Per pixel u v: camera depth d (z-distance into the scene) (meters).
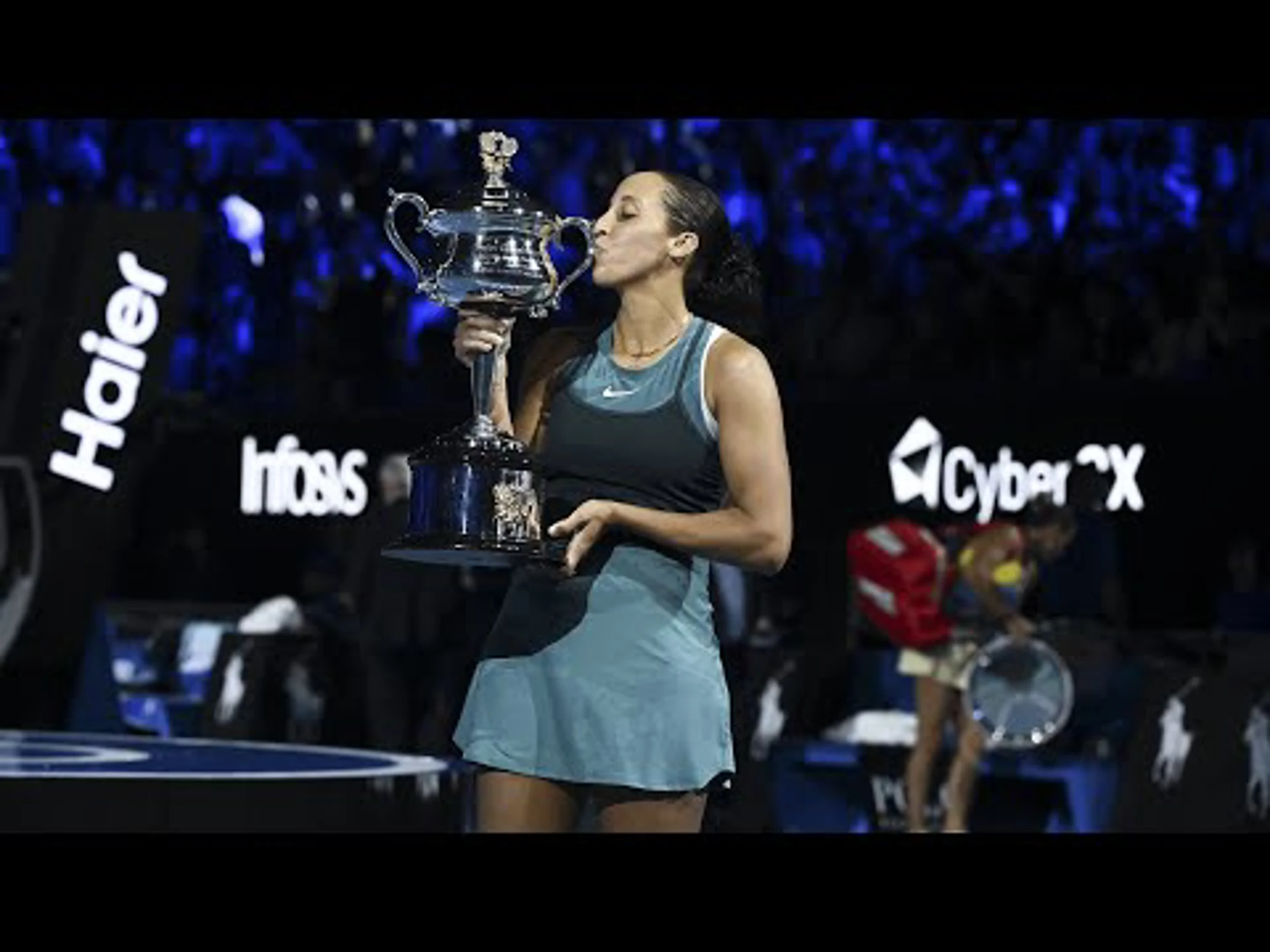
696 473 13.53
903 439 38.72
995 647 32.78
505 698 13.44
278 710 35.28
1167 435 38.62
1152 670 34.16
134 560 41.78
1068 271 49.12
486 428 13.72
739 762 35.31
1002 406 38.66
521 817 13.45
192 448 42.25
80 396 27.42
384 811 15.05
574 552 13.12
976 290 47.75
